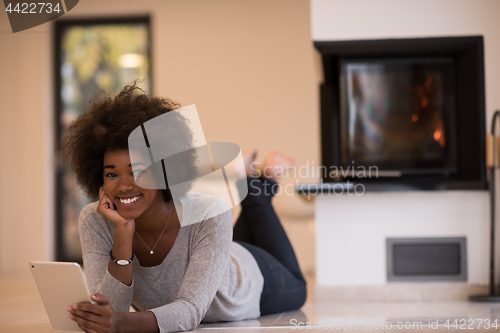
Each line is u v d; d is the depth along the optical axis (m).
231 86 5.43
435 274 2.48
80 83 5.42
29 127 5.08
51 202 5.13
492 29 2.54
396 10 2.59
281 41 5.41
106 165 1.33
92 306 1.19
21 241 5.03
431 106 2.64
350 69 2.66
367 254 2.51
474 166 2.53
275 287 1.89
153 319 1.27
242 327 1.54
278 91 5.40
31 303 2.52
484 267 2.47
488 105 2.54
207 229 1.45
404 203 2.51
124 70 5.46
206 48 5.45
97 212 1.42
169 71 5.47
